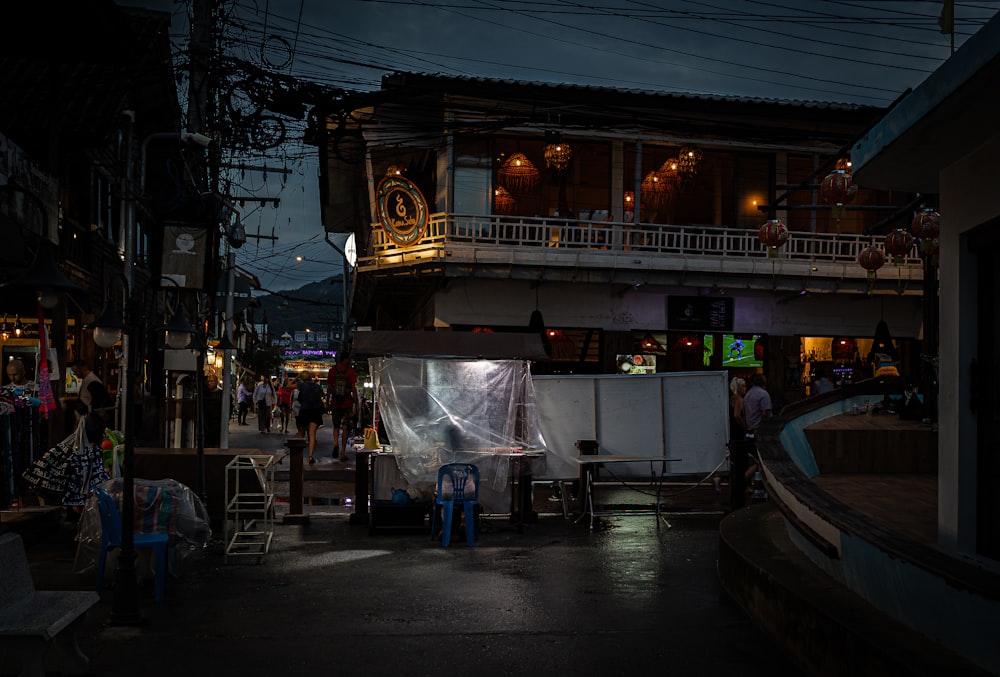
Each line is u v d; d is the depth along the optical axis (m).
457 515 11.05
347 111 15.66
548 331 21.41
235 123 15.24
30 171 12.07
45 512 10.53
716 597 7.69
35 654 4.98
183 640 6.27
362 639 6.32
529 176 21.52
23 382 11.62
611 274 20.73
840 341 22.88
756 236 22.02
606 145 21.95
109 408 13.62
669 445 13.89
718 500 14.23
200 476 11.23
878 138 5.93
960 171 6.00
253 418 44.78
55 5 9.14
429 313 22.34
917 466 11.94
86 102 14.48
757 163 22.78
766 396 14.91
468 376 12.06
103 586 7.93
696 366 22.08
